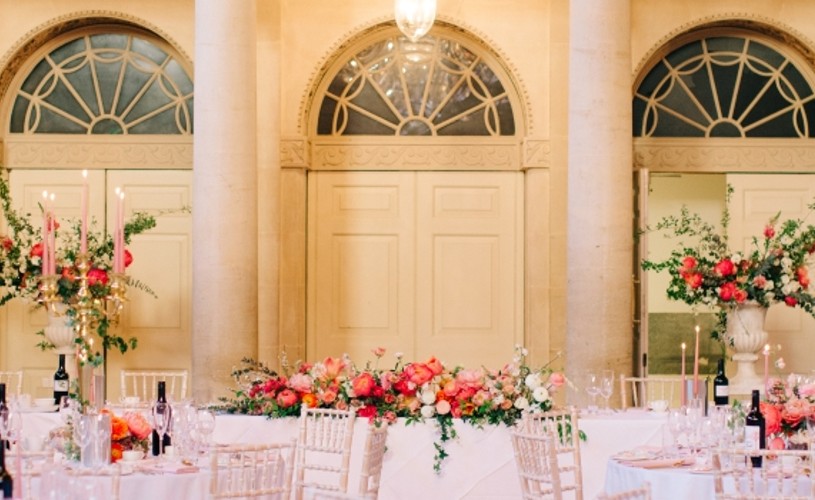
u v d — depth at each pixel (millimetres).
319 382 7129
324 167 9938
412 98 9984
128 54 10039
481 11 9812
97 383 6023
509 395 7000
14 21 9812
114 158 9945
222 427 7074
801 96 9969
